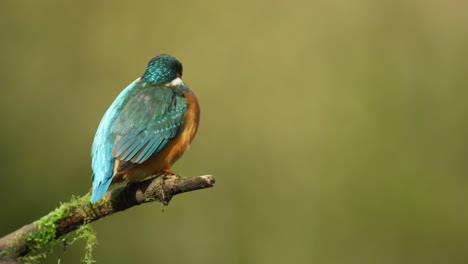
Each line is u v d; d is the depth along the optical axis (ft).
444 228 48.55
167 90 24.67
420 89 53.78
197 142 49.34
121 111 23.57
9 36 50.29
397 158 50.78
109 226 45.60
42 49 50.47
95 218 20.90
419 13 55.67
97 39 51.37
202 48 51.78
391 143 50.98
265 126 50.06
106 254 45.09
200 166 48.83
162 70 25.63
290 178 48.65
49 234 20.33
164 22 52.06
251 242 46.68
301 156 49.16
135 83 25.58
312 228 47.37
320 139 49.90
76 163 47.98
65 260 42.24
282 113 50.39
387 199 48.80
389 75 53.62
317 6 54.29
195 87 50.67
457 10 55.88
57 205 46.24
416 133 51.98
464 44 54.60
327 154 49.78
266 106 50.52
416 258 47.96
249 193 48.21
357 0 54.24
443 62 54.80
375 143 50.08
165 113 23.82
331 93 51.34
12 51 49.98
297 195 48.34
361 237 47.60
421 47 54.75
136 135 23.04
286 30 52.95
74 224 20.75
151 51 51.47
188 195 47.03
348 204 48.32
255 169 49.11
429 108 53.42
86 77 50.49
